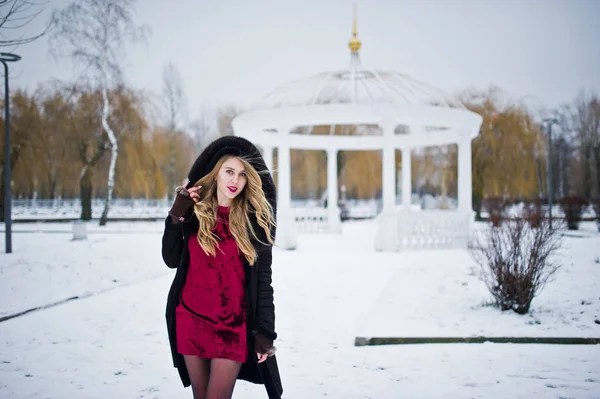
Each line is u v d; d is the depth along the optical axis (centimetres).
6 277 844
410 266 1043
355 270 1015
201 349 260
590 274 875
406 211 1739
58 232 2069
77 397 376
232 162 277
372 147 1798
